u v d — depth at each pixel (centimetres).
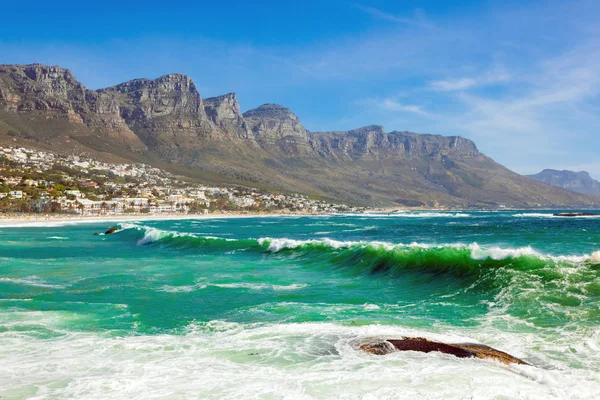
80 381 952
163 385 924
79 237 6819
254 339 1289
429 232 7062
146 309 1723
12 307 1761
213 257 3606
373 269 2586
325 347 1192
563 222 10369
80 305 1795
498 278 1903
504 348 1165
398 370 998
